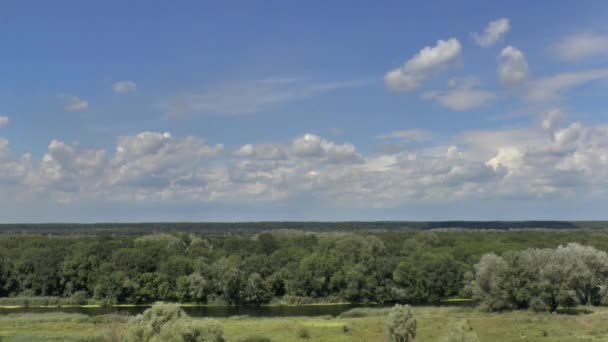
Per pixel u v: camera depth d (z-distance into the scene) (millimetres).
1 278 146750
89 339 76000
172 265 146750
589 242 181375
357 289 145500
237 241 184750
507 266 116688
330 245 174750
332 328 89250
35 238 189250
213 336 61406
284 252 164250
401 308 75312
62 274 146375
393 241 199625
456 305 137125
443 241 197500
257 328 89688
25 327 92812
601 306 121812
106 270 144500
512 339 79625
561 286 112438
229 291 142250
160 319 64938
